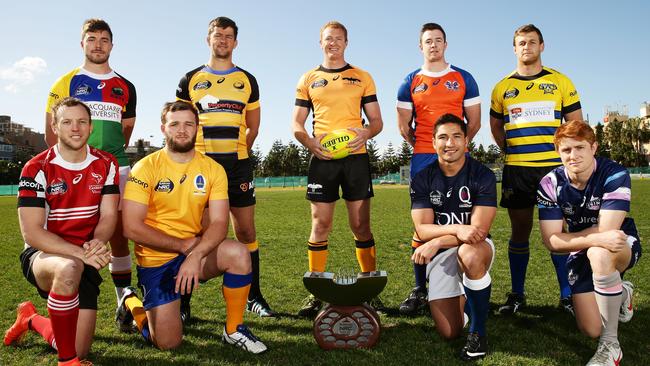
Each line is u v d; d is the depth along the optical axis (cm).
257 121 473
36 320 321
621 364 284
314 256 456
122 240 407
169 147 334
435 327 368
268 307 415
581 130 312
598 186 318
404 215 1323
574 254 330
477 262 301
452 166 347
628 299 334
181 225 340
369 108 472
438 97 452
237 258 325
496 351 308
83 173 317
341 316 318
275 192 3569
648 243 736
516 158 438
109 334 357
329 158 438
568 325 363
